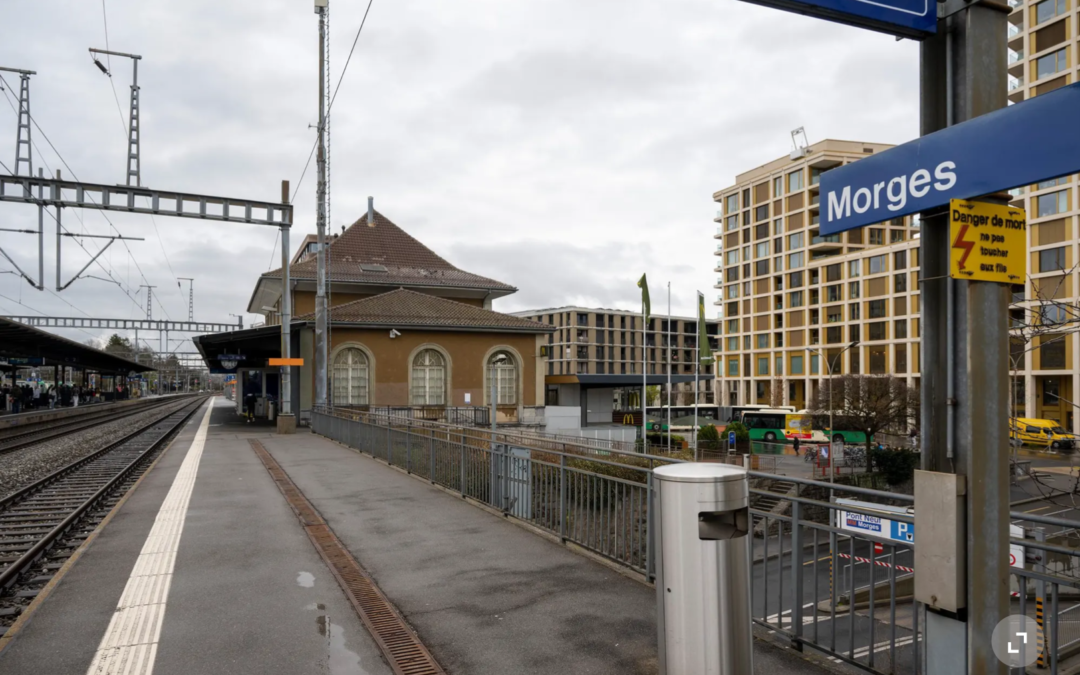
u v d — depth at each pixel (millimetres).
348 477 13023
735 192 80438
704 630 3305
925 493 2926
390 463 15031
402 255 48125
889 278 61000
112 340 110750
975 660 2771
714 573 3322
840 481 31984
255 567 6723
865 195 3180
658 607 3516
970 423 2771
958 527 2805
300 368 31625
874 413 36531
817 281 69625
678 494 3375
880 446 36750
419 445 13133
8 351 38750
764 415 45938
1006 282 2830
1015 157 2541
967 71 2861
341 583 6168
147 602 5680
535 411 36375
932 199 2854
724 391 81250
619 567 6586
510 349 36062
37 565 7660
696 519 3338
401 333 33781
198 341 33031
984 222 2771
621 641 4805
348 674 4324
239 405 48062
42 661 4516
